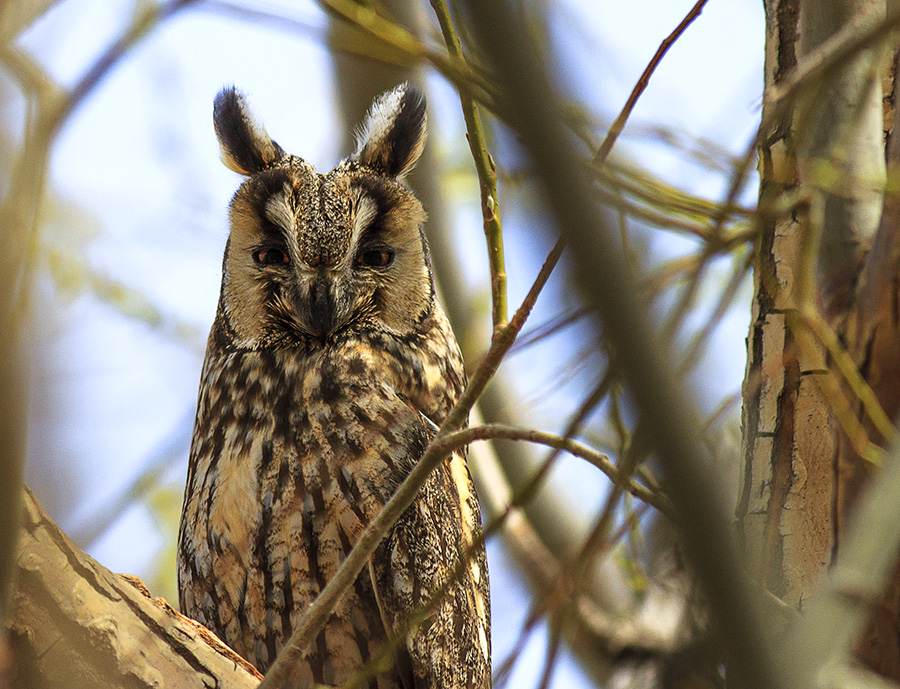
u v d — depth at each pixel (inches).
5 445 223.1
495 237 261.0
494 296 260.8
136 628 260.4
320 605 259.8
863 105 260.8
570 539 274.4
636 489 259.6
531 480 260.8
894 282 261.1
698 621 266.2
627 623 268.4
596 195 261.1
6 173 211.2
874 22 261.7
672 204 264.8
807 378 261.9
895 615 260.4
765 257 262.4
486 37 165.9
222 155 268.4
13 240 210.5
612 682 267.6
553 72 189.8
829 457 261.6
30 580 259.8
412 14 269.4
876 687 236.1
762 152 262.7
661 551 268.7
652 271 265.4
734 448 266.7
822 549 261.4
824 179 260.4
